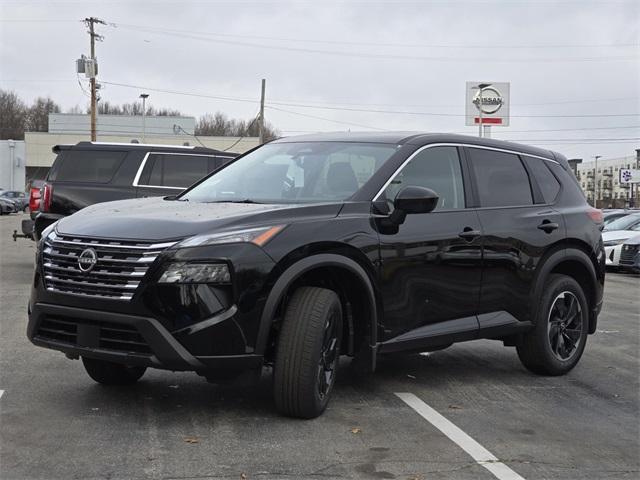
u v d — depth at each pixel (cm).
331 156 549
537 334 606
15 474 364
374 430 453
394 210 496
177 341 408
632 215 2011
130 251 417
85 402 494
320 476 374
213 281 412
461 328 543
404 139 555
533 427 477
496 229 571
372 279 482
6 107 10881
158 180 1060
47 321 447
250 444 418
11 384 535
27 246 1834
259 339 425
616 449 438
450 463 401
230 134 9506
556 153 695
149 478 364
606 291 1375
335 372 480
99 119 8369
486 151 604
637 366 681
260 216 447
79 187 1037
